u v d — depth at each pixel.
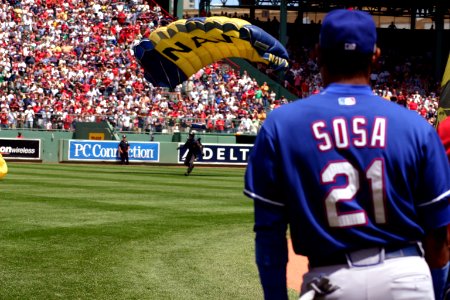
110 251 10.84
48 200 17.77
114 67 47.03
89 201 17.80
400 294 3.36
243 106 45.94
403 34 59.44
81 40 48.31
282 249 3.50
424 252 3.55
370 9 61.78
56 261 9.97
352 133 3.40
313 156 3.41
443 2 53.56
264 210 3.50
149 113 43.91
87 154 41.12
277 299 3.49
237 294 8.38
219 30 31.86
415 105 50.22
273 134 3.47
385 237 3.39
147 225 13.71
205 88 46.50
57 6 49.66
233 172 35.28
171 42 32.97
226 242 12.05
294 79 50.97
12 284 8.55
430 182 3.43
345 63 3.51
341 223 3.38
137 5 51.91
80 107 43.56
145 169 35.62
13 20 47.62
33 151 40.75
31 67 45.34
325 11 58.88
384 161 3.38
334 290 3.39
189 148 30.92
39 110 42.50
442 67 56.56
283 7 50.19
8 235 12.05
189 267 9.85
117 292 8.29
